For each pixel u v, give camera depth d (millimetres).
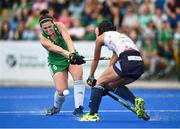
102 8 55031
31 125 23828
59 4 56094
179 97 40531
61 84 27688
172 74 52219
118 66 24781
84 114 26766
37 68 52094
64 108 32062
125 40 25281
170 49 52219
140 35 52531
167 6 54938
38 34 54438
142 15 54438
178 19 54312
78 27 53906
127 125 23797
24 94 42625
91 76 25891
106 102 35562
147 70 52219
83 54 50844
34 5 56969
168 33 52438
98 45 25516
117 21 54312
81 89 27469
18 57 52344
